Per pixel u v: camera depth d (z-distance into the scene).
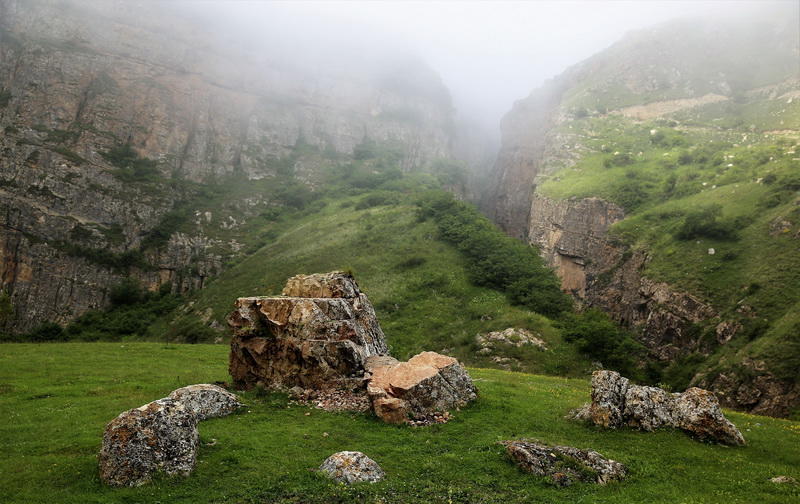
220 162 164.88
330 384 22.31
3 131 120.19
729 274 66.12
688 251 75.62
